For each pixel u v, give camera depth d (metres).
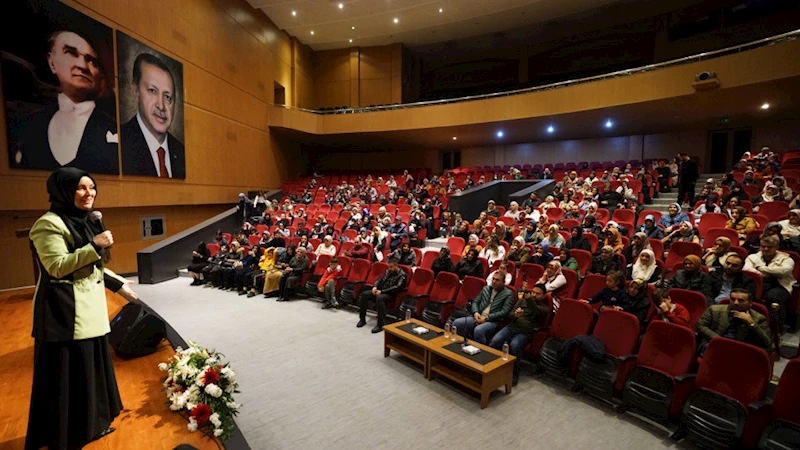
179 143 9.41
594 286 4.41
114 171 7.64
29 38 6.07
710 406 2.51
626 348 3.28
